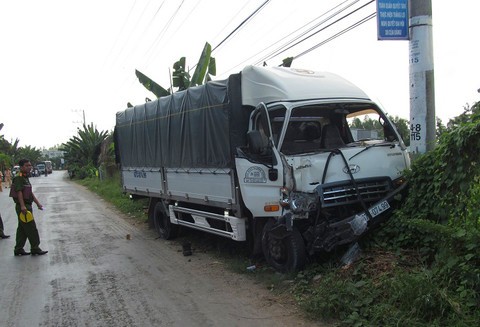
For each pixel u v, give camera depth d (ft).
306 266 19.33
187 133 26.27
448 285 13.98
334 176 18.69
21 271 23.86
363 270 16.87
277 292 18.02
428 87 21.53
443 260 14.85
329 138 21.36
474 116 16.07
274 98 20.52
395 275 15.46
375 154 19.88
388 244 18.03
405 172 18.83
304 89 20.63
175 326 15.49
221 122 22.33
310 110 20.93
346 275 17.04
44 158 427.74
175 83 49.49
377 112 21.71
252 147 19.31
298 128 20.56
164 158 30.01
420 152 21.57
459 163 15.46
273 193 19.47
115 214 48.55
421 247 16.93
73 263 25.35
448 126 19.01
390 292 14.60
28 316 16.99
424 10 21.35
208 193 24.48
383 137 21.67
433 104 21.62
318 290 16.53
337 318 14.93
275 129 20.34
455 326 12.16
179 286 20.10
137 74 51.85
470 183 15.35
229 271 22.02
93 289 20.17
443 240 15.31
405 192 18.98
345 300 15.16
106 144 110.01
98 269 23.77
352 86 22.17
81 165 157.48
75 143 155.53
